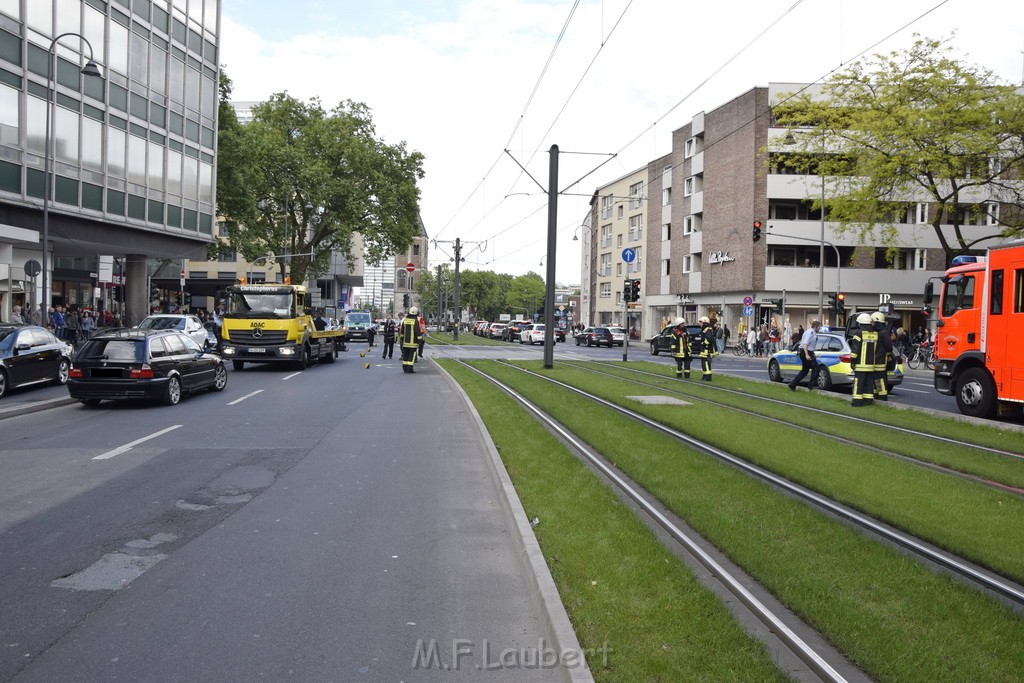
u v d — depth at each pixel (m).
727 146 49.84
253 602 4.71
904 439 11.08
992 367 13.69
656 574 4.89
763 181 46.69
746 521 6.33
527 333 58.66
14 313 25.59
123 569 5.30
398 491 7.70
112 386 13.96
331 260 83.06
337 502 7.23
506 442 10.04
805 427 12.23
